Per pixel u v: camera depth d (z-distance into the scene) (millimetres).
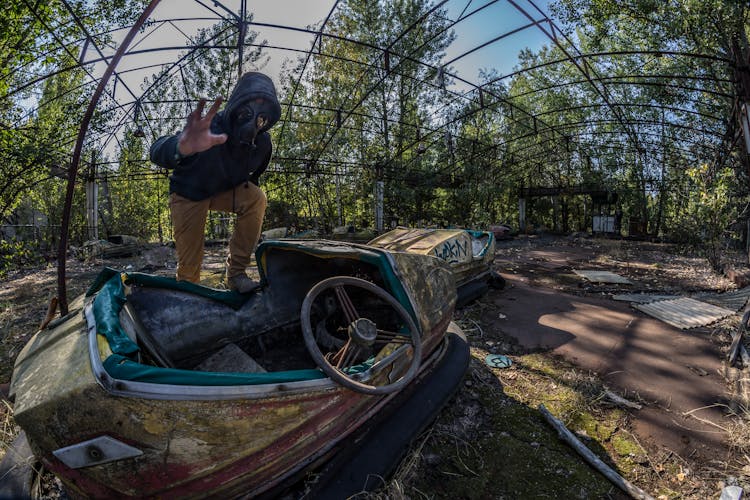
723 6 7285
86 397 1715
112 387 1732
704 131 13625
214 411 1886
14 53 8898
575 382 3867
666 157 18578
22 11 8500
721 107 13453
